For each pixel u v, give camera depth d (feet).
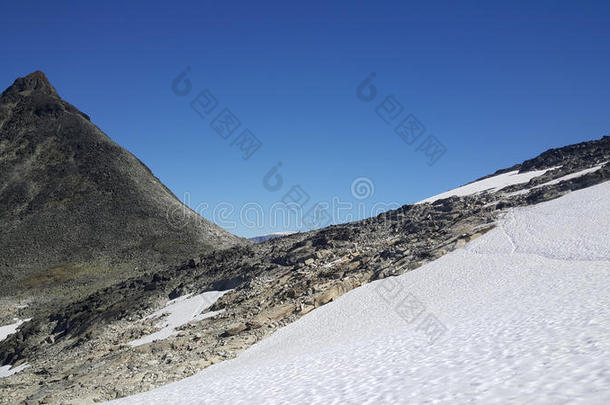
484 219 190.60
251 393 67.56
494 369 48.42
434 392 45.78
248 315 150.71
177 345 135.03
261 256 231.09
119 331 185.26
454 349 64.69
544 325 64.75
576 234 144.97
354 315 121.39
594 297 78.13
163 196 600.80
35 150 647.56
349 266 170.19
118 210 552.00
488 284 118.21
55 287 413.59
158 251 482.28
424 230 200.64
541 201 200.95
